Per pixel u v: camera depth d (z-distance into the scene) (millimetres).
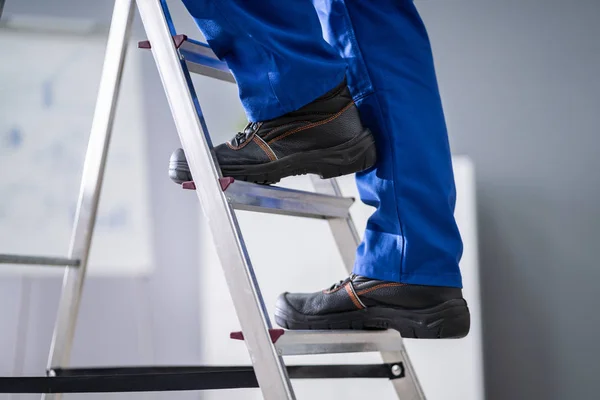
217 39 1412
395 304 1578
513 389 3314
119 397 3348
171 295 3768
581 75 3342
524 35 3414
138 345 3742
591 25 3342
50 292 3721
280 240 2971
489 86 3439
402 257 1571
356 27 1604
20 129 3738
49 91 3756
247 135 1433
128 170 3756
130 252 3717
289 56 1391
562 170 3336
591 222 3289
